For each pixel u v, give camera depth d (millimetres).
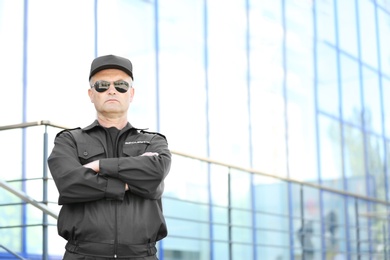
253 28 11773
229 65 11094
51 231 7539
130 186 2686
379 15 15609
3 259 6422
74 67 8594
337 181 13203
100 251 2631
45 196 4289
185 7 10406
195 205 9594
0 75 7816
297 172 12195
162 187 2811
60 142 2799
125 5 9406
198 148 10164
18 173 7770
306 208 12180
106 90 2848
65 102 8398
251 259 10484
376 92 15047
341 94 13852
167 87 9836
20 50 8055
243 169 6594
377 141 14734
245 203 10672
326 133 13180
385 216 13695
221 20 11094
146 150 2854
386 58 15609
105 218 2656
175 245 9133
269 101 11836
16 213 7617
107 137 2855
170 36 10039
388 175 14836
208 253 9648
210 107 10547
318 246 12148
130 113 9172
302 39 13016
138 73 9414
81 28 8742
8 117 7797
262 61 11844
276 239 11164
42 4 8367
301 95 12695
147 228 2709
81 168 2682
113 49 9125
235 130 10922
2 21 7961
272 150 11672
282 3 12648
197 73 10406
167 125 9719
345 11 14477
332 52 13805
